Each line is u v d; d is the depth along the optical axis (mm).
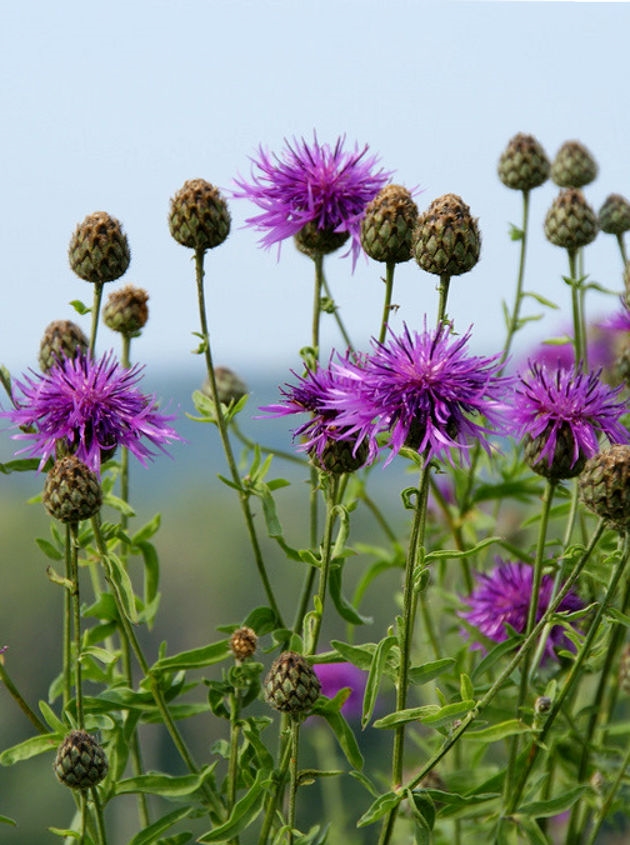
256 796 969
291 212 1029
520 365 1101
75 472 952
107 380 982
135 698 1002
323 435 965
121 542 1048
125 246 1001
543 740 985
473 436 940
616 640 1048
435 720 948
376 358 939
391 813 961
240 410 1016
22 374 986
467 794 1003
